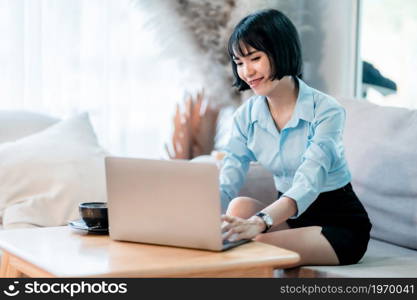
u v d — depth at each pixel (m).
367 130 3.47
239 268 2.13
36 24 4.48
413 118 3.35
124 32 4.77
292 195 2.66
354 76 5.30
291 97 2.90
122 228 2.41
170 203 2.31
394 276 2.63
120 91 4.80
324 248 2.77
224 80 4.86
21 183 3.46
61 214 3.41
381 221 3.33
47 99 4.57
